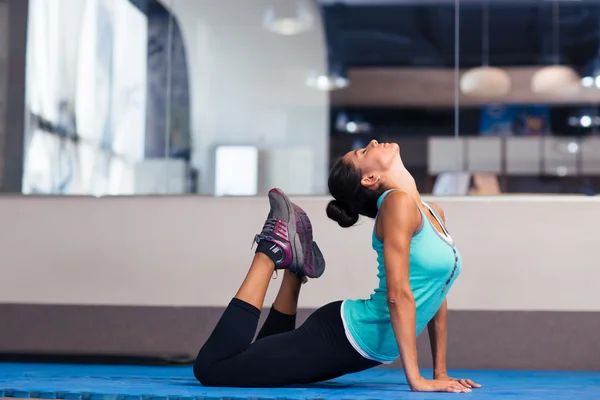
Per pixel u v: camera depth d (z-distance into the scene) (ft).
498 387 7.13
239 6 15.78
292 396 6.00
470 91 17.12
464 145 16.56
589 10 17.57
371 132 17.03
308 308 10.02
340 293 9.93
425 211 6.70
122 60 12.49
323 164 13.55
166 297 10.26
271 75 16.17
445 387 6.33
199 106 14.74
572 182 15.75
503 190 12.29
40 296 10.46
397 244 6.16
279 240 6.73
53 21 12.00
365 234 9.96
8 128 11.43
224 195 10.46
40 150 11.37
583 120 17.04
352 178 6.79
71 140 11.62
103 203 10.46
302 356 6.57
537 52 17.61
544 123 16.90
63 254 10.47
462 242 9.86
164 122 13.19
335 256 9.97
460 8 17.43
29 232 10.53
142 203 10.39
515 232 9.82
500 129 16.85
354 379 7.92
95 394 6.27
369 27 17.37
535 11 17.58
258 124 15.97
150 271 10.31
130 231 10.38
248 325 6.62
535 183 12.39
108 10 12.39
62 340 10.52
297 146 16.30
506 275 9.79
